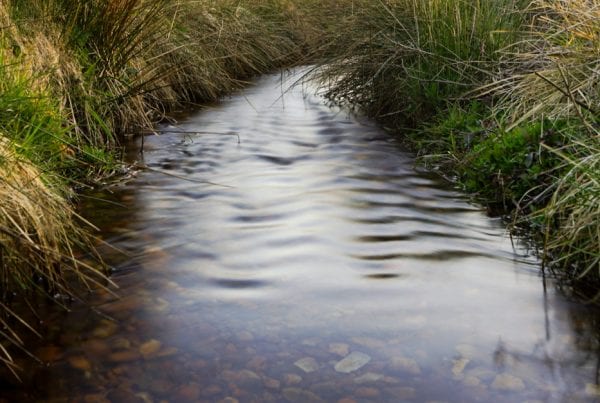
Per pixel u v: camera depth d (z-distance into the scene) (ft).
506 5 20.26
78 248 11.71
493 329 9.25
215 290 10.36
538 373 8.28
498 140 15.28
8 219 9.77
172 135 20.11
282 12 36.50
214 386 8.07
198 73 25.90
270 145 19.06
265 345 8.91
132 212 13.65
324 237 12.35
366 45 23.15
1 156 10.61
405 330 9.22
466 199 14.57
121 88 19.90
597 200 10.59
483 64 19.15
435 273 10.91
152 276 10.80
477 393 7.91
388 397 7.86
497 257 11.56
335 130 20.75
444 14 20.57
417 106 19.80
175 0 25.22
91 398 7.86
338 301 10.00
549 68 15.99
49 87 15.75
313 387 8.05
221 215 13.52
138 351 8.79
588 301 10.02
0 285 9.57
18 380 8.20
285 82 29.43
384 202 14.30
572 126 13.39
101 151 16.25
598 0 14.88
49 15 17.34
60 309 9.79
